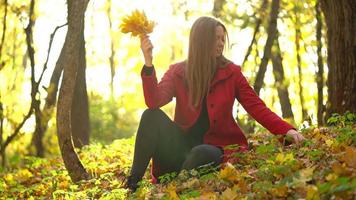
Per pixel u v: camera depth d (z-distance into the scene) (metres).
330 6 8.22
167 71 5.47
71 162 6.82
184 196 4.45
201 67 5.22
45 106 11.85
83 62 13.14
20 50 19.66
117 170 7.77
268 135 7.86
